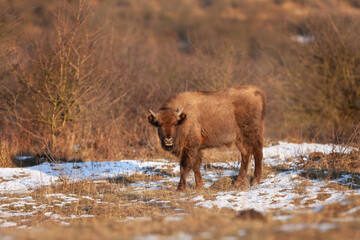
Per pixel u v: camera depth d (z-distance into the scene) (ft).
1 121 190.60
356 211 67.00
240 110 124.06
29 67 181.78
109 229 62.03
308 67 255.09
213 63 225.76
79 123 187.42
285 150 177.06
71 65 172.65
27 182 131.95
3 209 98.94
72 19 180.86
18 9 192.13
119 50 247.09
